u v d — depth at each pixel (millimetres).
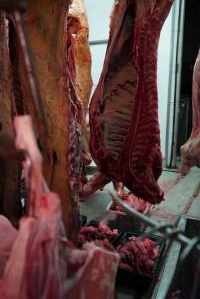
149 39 1544
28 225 570
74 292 639
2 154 684
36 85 577
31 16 1097
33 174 513
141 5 1510
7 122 992
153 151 1639
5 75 1055
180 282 1253
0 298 573
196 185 3688
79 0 2346
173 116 4738
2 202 1260
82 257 659
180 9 4453
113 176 1746
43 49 1129
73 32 2320
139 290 1626
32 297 534
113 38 1605
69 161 1207
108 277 713
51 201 541
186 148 1907
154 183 1714
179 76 4637
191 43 5543
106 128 1659
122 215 2318
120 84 1629
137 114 1610
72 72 1728
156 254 1688
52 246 540
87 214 2590
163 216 2629
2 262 706
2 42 1048
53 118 1151
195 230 1970
